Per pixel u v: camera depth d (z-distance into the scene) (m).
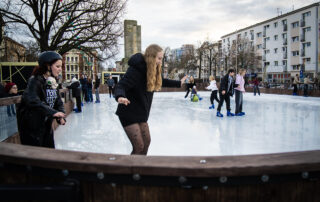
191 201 1.01
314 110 8.59
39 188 0.97
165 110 8.70
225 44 58.66
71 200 0.97
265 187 1.01
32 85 2.03
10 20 12.33
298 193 1.03
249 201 1.01
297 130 5.11
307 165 0.95
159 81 2.16
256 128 5.34
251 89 22.39
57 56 2.18
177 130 5.12
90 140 4.21
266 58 46.28
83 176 1.01
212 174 0.92
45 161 0.99
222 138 4.40
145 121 2.13
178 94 20.20
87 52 13.96
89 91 13.23
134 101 2.06
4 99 3.00
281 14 44.12
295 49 39.66
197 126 5.59
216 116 7.20
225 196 1.00
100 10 13.03
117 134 4.70
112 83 16.81
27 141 2.05
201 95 18.61
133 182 0.99
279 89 19.08
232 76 7.10
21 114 2.05
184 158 1.02
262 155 1.05
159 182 0.97
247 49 44.22
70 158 1.01
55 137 4.46
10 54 26.59
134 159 1.01
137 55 2.04
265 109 8.97
